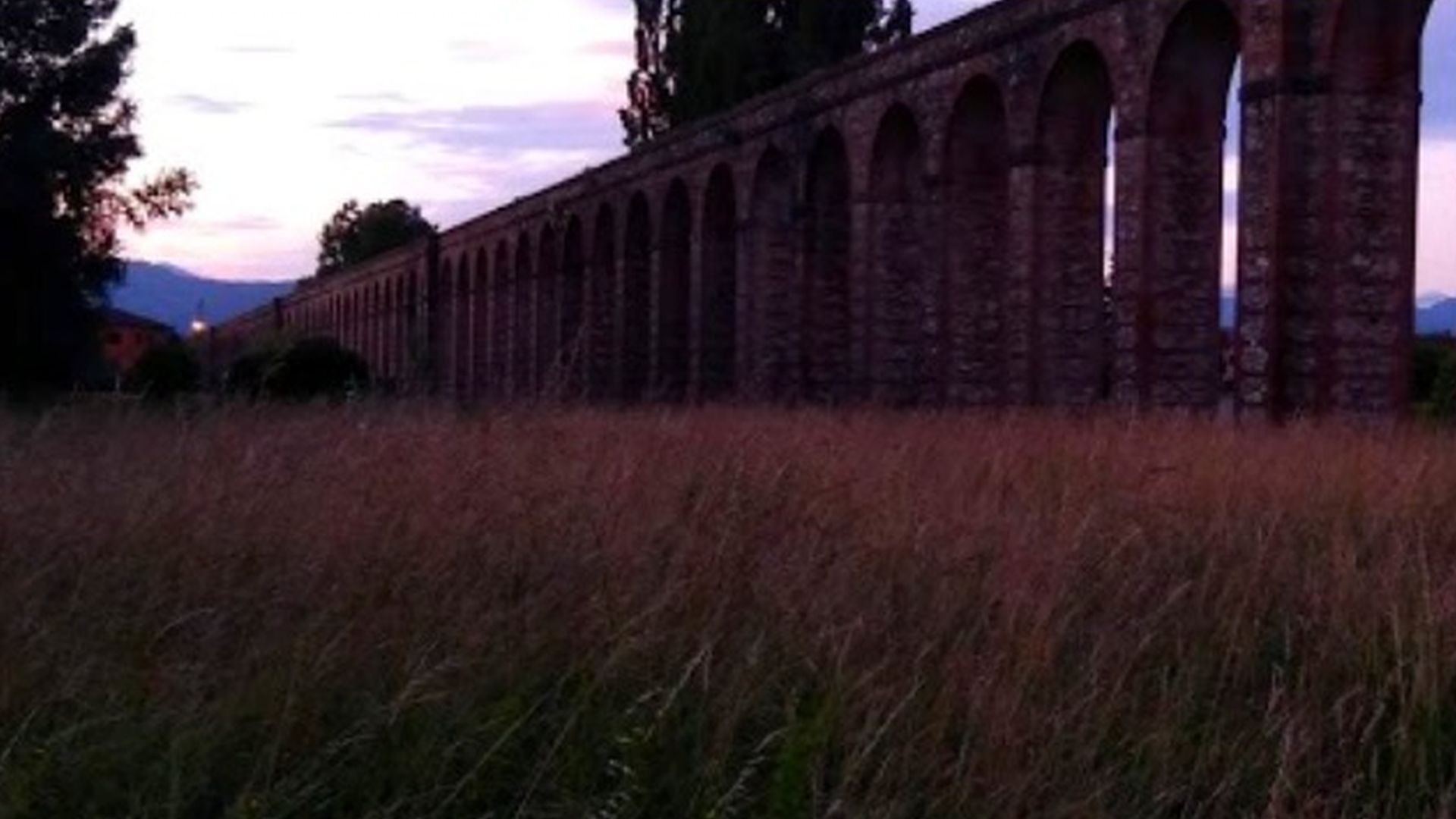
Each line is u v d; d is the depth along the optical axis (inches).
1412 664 318.7
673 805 268.4
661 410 713.0
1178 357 1189.7
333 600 323.6
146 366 872.9
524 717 281.1
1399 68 1022.4
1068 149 1334.9
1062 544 388.8
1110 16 1221.7
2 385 1562.5
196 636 311.3
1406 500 493.0
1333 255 1022.4
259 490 410.3
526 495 409.7
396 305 3774.6
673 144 2129.7
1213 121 1184.8
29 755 261.3
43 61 1656.0
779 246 1894.7
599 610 323.0
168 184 1737.2
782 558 369.1
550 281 2701.8
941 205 1470.2
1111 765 283.4
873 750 273.0
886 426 745.6
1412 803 282.2
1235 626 341.4
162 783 258.1
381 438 492.4
